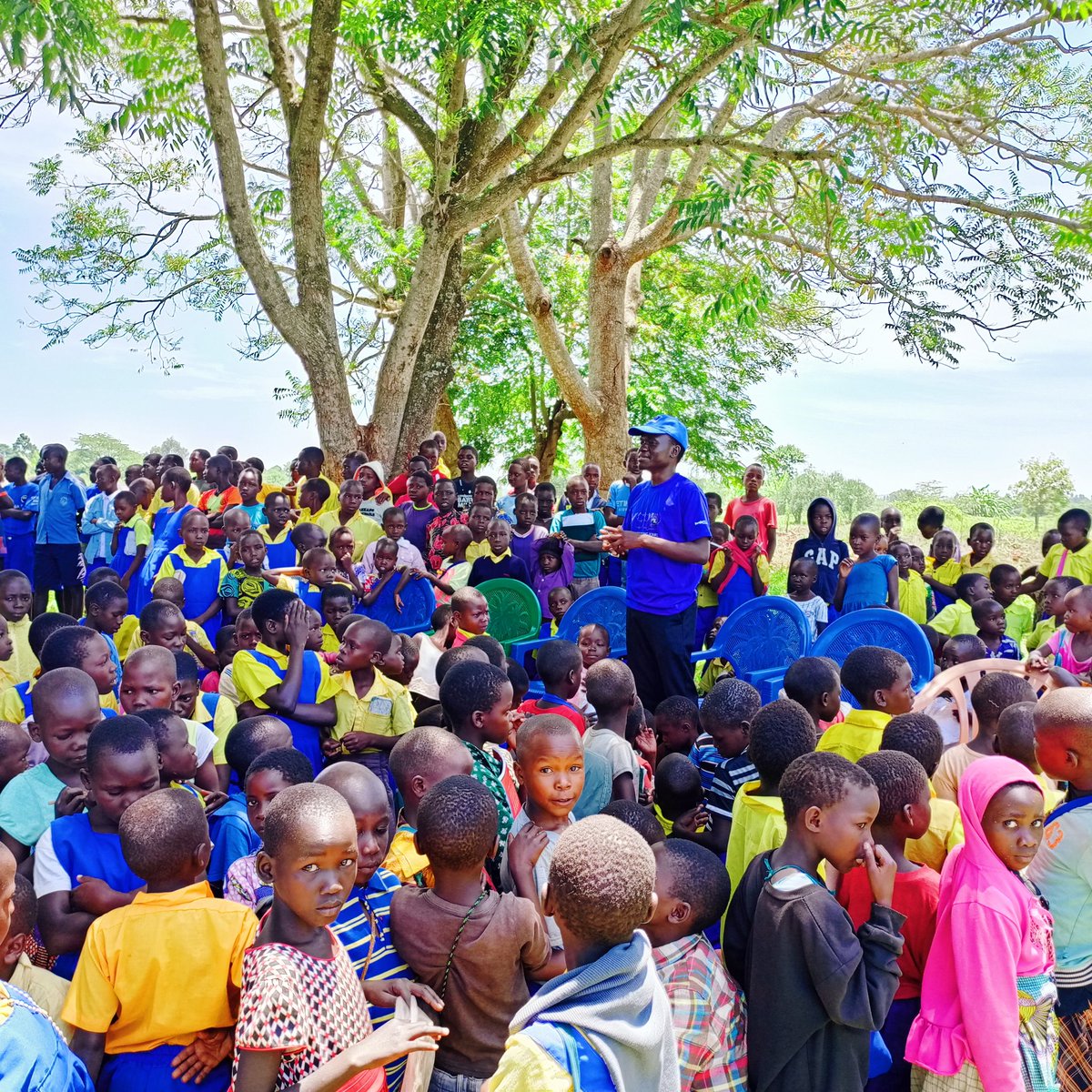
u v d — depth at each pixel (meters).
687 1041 2.73
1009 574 8.29
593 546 9.25
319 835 2.39
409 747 3.42
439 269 11.10
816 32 9.42
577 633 7.26
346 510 9.18
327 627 6.54
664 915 2.77
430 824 2.72
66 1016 2.54
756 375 18.72
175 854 2.64
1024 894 2.84
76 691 3.58
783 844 2.93
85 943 2.69
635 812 3.37
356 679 4.97
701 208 9.84
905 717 3.81
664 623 5.88
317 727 4.93
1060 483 22.36
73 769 3.61
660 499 5.95
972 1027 2.71
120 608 6.07
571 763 3.27
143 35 10.66
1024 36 10.84
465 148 11.29
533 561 9.09
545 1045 1.98
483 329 17.73
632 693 4.36
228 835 3.61
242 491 9.86
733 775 4.09
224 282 12.68
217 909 2.64
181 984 2.55
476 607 6.25
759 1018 2.69
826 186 10.09
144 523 9.38
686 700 4.96
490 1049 2.75
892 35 10.34
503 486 19.59
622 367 14.57
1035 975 2.84
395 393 11.33
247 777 3.35
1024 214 10.53
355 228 12.89
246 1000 2.33
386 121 13.04
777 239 11.41
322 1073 2.19
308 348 10.52
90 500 11.44
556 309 17.41
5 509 11.44
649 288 17.89
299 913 2.42
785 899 2.68
